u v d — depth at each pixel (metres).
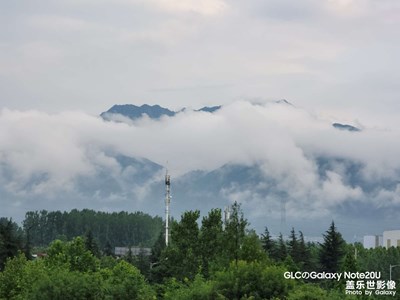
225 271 68.81
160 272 90.12
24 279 75.94
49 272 74.06
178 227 81.75
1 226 106.31
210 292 66.00
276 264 77.69
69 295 65.44
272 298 64.25
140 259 117.62
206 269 79.62
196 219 81.81
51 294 65.56
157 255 116.62
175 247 81.56
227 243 78.69
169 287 73.50
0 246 103.88
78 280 66.62
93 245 125.25
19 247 107.31
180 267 80.44
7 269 79.62
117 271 85.00
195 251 80.56
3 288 77.81
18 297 71.94
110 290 67.69
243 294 65.81
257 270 67.00
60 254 85.81
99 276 70.31
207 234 80.69
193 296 66.62
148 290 71.94
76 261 86.25
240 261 68.12
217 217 81.56
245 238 76.62
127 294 67.81
